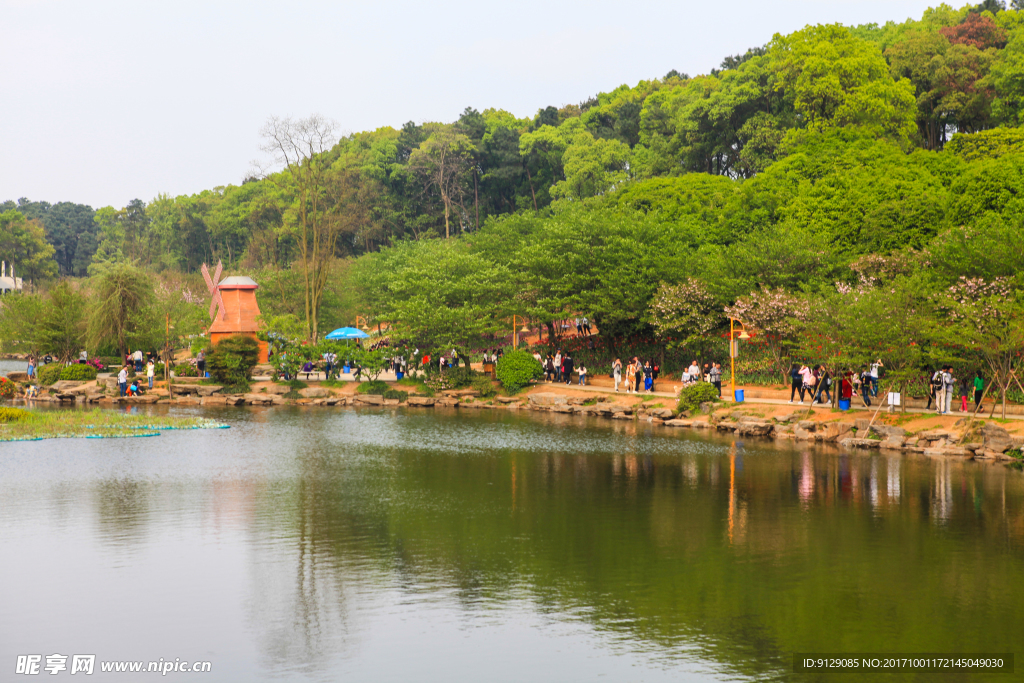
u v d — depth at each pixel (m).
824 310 45.75
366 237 125.56
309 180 89.06
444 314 65.00
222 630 18.25
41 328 77.12
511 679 15.90
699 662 16.72
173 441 45.72
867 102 80.25
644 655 17.03
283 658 16.83
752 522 27.39
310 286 87.50
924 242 56.44
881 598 20.23
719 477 35.06
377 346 80.25
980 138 74.19
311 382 71.25
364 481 34.41
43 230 195.75
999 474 34.97
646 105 118.75
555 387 63.28
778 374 55.94
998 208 54.09
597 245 64.94
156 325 73.12
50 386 70.06
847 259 58.69
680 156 104.06
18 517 27.83
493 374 67.56
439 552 24.11
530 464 38.50
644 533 26.20
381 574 22.12
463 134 125.94
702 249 64.81
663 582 21.48
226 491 32.22
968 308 40.34
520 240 74.31
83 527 26.59
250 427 52.12
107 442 45.09
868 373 46.25
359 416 58.22
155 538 25.41
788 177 73.88
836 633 18.12
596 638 17.91
